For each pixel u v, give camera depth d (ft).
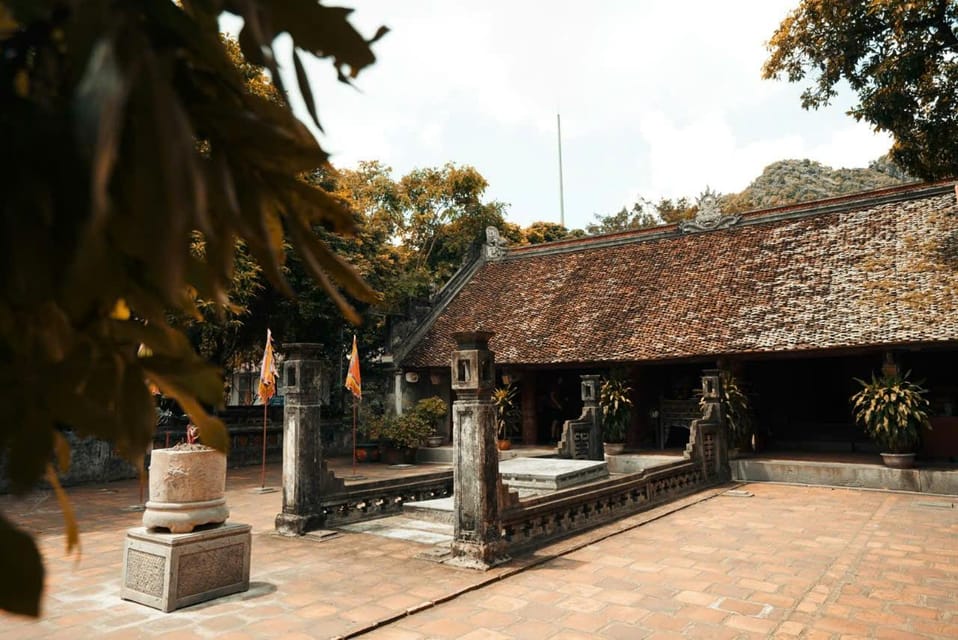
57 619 17.66
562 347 62.03
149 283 2.28
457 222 101.91
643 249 72.54
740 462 48.47
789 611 18.52
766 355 50.85
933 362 62.18
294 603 18.97
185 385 2.39
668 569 22.91
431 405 66.28
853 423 65.26
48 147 1.83
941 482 41.11
